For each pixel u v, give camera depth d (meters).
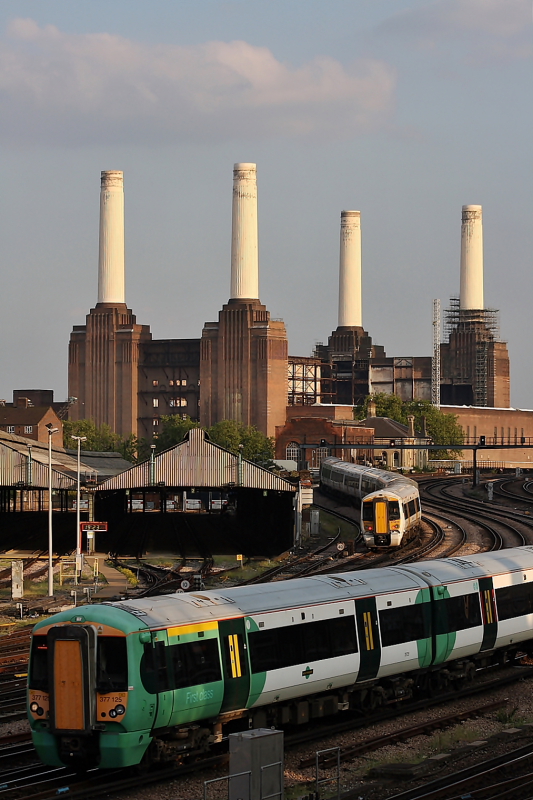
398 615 104.94
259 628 91.81
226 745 91.56
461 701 110.62
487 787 79.50
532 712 105.94
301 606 95.88
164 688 83.12
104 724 81.25
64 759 82.81
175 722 84.44
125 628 82.06
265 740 71.81
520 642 124.00
